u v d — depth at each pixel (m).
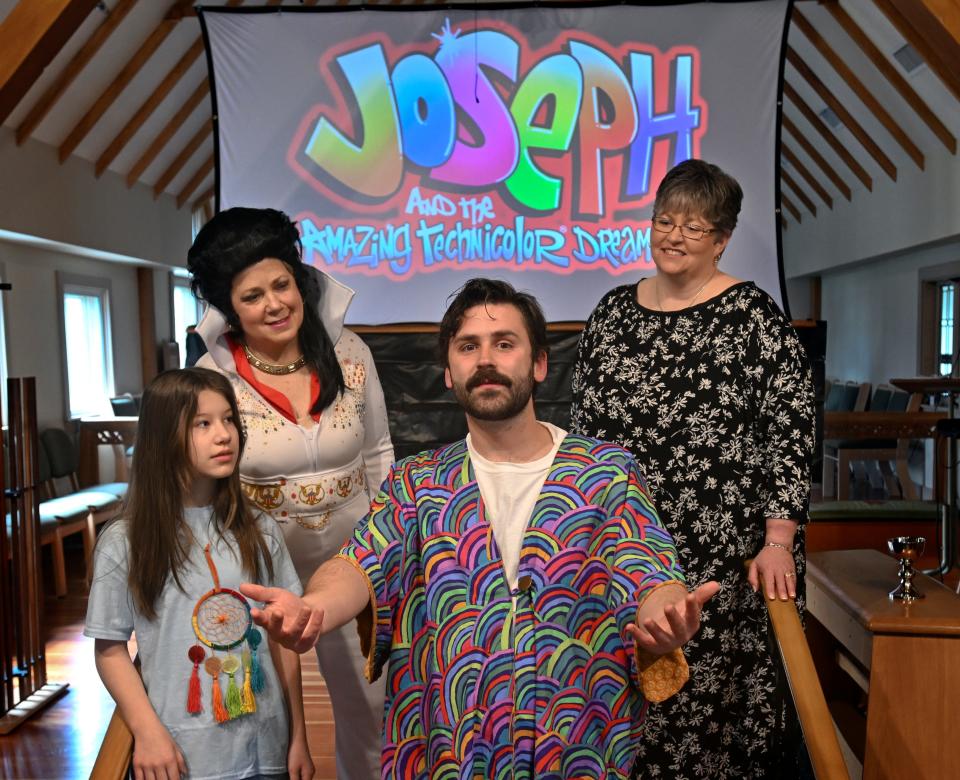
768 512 1.91
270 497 1.85
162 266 10.16
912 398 7.26
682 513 1.95
